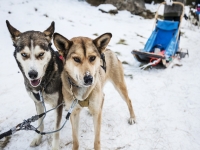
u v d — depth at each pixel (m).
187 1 11.07
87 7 8.24
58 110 2.58
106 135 2.88
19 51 2.32
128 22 7.68
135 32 6.77
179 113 3.31
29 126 2.23
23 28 5.71
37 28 5.83
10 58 4.59
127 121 3.16
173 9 5.23
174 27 4.91
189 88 3.97
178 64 4.84
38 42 2.32
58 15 6.89
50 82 2.45
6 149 2.66
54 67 2.51
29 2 7.19
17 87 3.83
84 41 2.30
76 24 6.57
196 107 3.44
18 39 2.40
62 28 6.09
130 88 3.98
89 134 2.93
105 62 2.77
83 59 2.18
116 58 3.10
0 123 3.06
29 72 2.23
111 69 3.02
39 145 2.73
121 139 2.82
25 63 2.29
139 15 8.71
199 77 4.36
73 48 2.25
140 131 2.96
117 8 8.45
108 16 7.80
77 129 2.57
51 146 2.72
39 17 6.48
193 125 3.06
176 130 2.97
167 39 5.04
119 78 3.07
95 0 8.66
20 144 2.74
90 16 7.45
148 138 2.84
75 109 2.46
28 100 3.55
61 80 2.55
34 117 2.29
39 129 2.75
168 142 2.77
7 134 2.09
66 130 3.01
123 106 3.50
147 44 4.89
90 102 2.38
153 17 8.83
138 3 8.75
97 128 2.48
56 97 2.53
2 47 4.90
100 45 2.39
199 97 3.68
